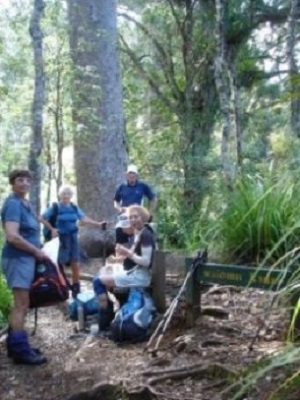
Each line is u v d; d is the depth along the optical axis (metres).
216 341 4.53
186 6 14.84
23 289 4.73
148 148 15.71
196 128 14.71
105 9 10.84
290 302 4.08
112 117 11.00
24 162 12.30
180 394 3.71
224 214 6.15
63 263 7.03
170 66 15.77
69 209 7.16
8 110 11.38
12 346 4.73
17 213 4.66
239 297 5.62
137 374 4.12
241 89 15.12
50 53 10.48
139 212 5.54
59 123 11.16
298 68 10.70
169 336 4.97
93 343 5.14
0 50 10.41
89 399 3.88
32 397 4.09
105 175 10.93
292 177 4.38
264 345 4.29
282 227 5.32
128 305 5.24
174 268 7.09
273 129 14.09
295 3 10.19
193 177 12.71
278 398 3.13
